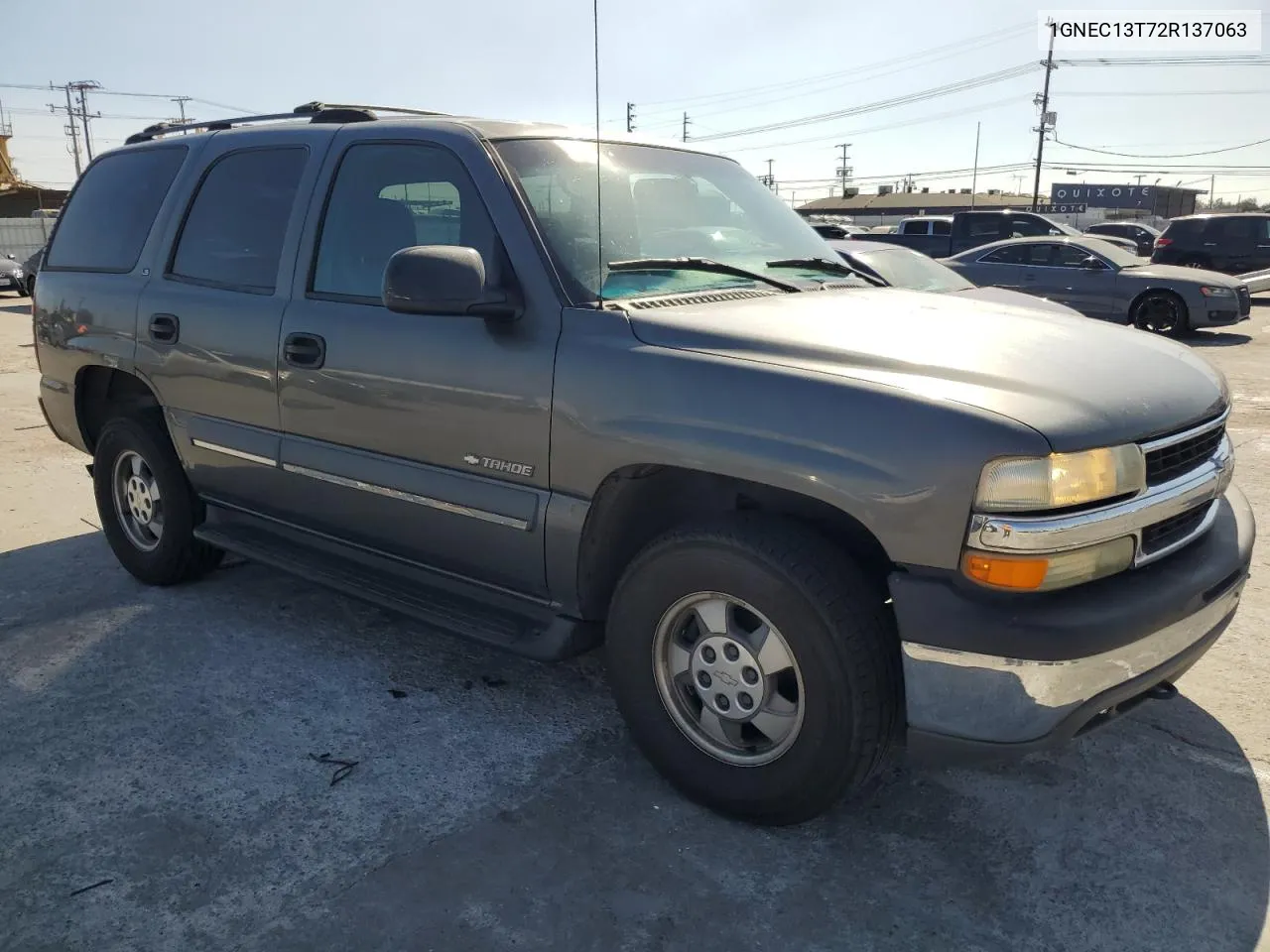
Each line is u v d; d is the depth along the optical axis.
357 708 3.51
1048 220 18.23
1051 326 3.01
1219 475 2.79
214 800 2.95
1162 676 2.56
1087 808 2.91
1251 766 3.13
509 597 3.23
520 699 3.58
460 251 2.85
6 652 3.96
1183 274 14.44
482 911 2.48
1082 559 2.36
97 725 3.39
